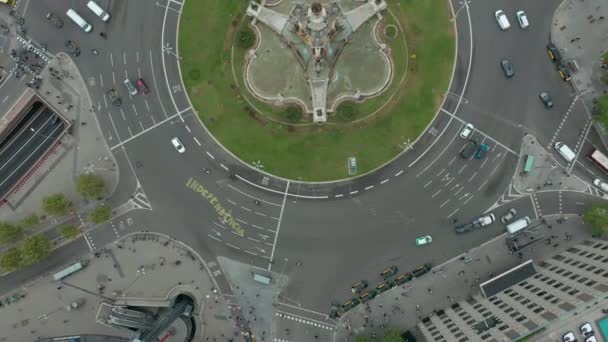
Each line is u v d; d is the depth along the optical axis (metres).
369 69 106.88
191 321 107.94
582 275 90.94
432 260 106.81
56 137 108.94
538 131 106.75
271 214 107.38
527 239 106.25
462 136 106.12
